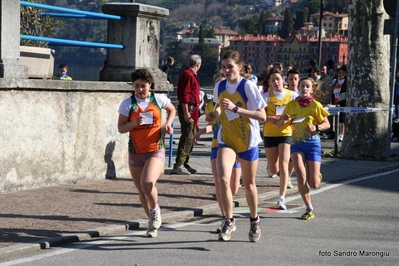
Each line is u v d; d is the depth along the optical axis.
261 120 9.02
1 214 10.46
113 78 15.02
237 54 9.15
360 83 19.12
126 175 14.70
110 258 8.34
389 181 15.12
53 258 8.29
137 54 14.91
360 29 19.09
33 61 13.97
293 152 11.02
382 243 9.39
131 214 10.78
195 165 16.59
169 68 24.38
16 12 12.40
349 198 12.98
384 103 19.16
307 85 11.04
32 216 10.40
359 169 16.92
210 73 125.69
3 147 12.05
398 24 18.20
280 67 17.53
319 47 37.50
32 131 12.59
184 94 14.76
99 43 14.27
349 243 9.36
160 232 9.88
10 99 12.12
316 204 12.34
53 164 13.08
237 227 10.32
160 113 9.53
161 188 13.20
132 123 9.28
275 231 10.09
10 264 7.96
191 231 9.98
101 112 14.05
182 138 14.95
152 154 9.50
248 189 9.24
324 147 21.20
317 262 8.31
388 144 18.78
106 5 15.00
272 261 8.31
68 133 13.34
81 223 10.04
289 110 11.11
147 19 15.16
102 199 11.95
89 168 13.84
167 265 8.05
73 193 12.40
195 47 128.25
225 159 9.06
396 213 11.59
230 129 9.09
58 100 13.09
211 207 11.52
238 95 9.09
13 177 12.28
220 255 8.55
